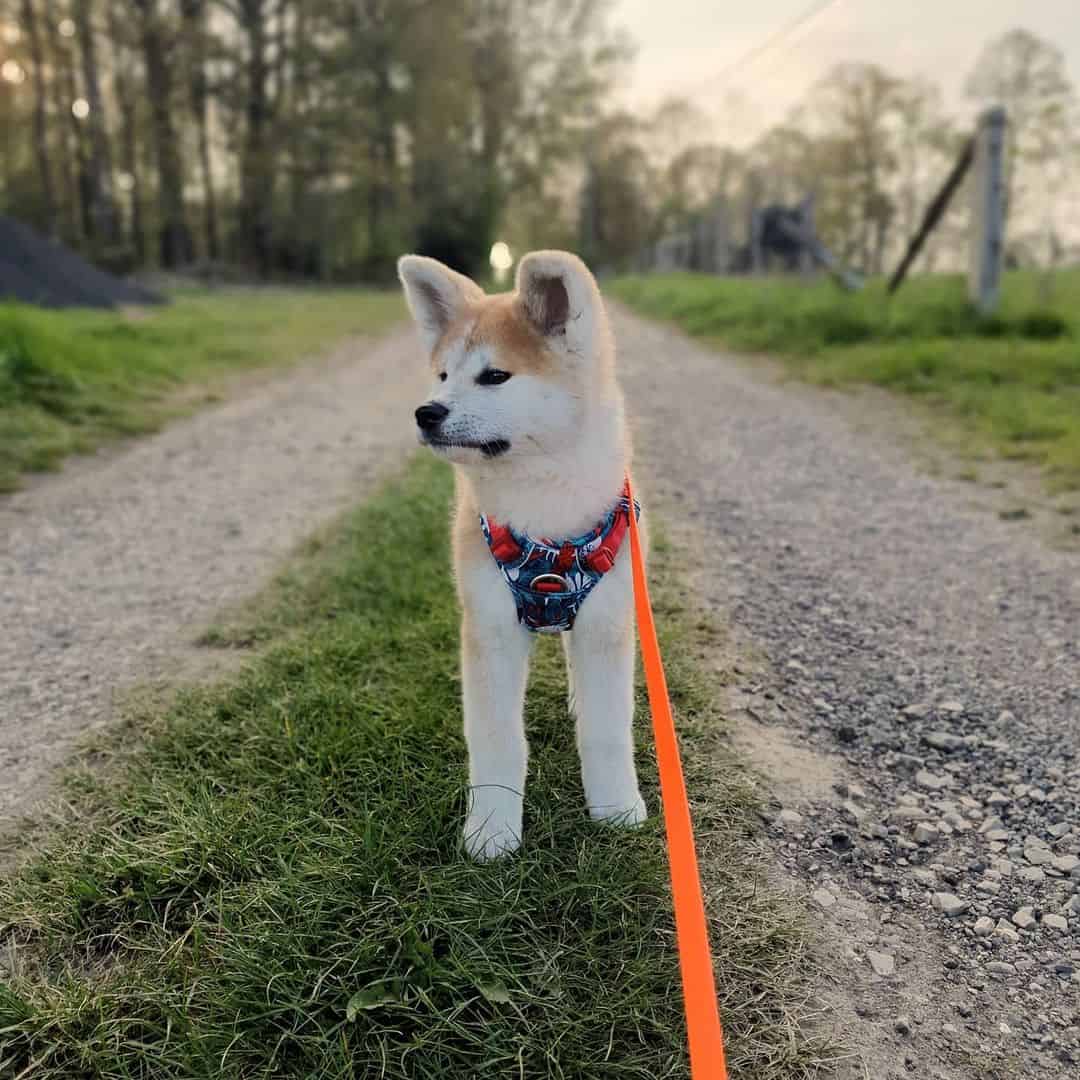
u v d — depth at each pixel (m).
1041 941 0.93
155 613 1.72
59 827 1.10
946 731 1.29
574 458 0.98
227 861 1.00
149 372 3.89
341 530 2.06
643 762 1.19
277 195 15.32
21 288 6.29
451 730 1.22
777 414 3.25
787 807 1.12
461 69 14.74
